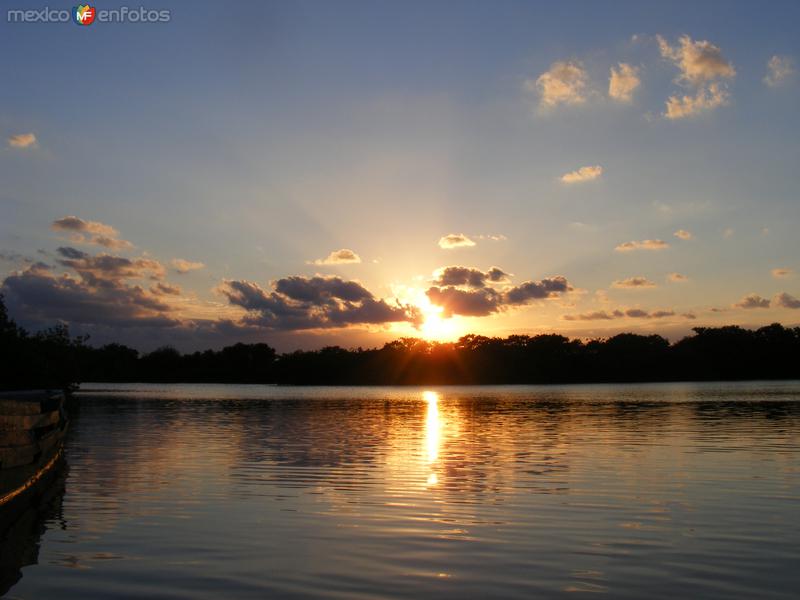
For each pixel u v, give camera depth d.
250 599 11.62
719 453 28.80
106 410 69.06
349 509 18.36
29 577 12.85
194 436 39.19
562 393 120.25
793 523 16.42
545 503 18.88
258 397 112.00
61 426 27.28
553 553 14.12
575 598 11.59
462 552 14.23
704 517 17.08
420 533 15.78
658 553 14.07
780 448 30.41
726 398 85.81
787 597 11.58
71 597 11.80
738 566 13.20
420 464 26.61
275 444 34.56
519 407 70.81
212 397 111.50
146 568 13.34
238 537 15.55
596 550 14.32
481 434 39.28
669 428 41.47
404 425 47.09
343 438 37.59
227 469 25.64
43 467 23.41
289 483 22.48
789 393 102.00
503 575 12.78
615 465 25.62
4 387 79.25
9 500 19.33
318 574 12.89
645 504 18.64
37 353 85.50
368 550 14.41
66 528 16.50
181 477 23.84
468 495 20.12
